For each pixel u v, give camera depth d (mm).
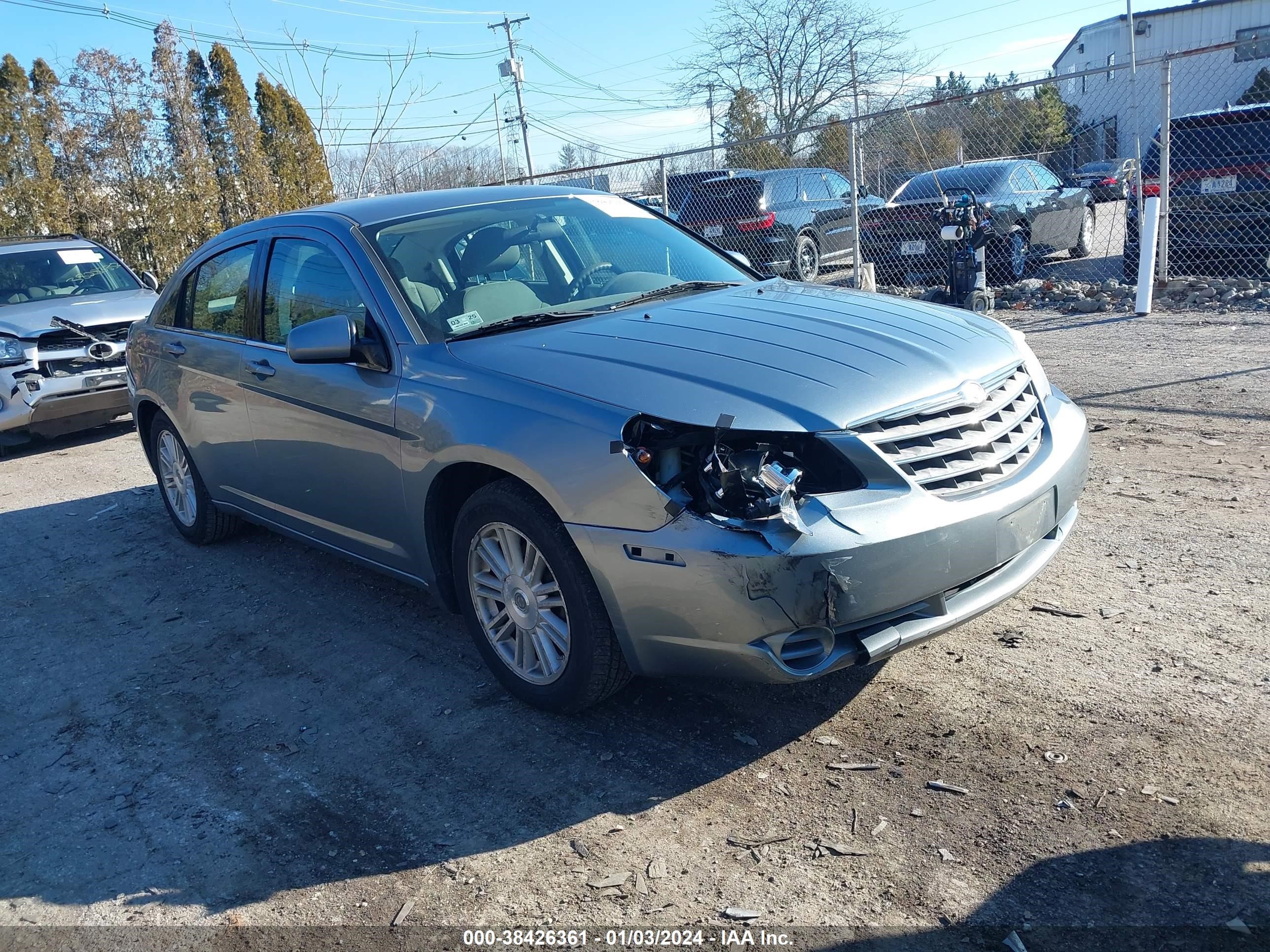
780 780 3078
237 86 22781
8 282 9656
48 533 6504
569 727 3520
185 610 4996
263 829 3137
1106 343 8562
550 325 3836
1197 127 10109
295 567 5461
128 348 6039
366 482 4000
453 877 2816
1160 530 4621
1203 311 9375
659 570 2945
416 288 3990
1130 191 10781
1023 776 2949
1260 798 2738
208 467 5316
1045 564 3410
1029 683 3445
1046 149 19922
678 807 3010
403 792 3250
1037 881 2533
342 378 4012
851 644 2941
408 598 4863
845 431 2949
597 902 2648
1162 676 3398
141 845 3131
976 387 3262
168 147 20766
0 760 3738
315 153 23391
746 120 35969
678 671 3115
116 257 10562
